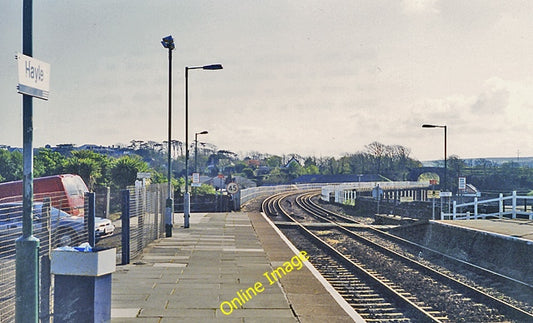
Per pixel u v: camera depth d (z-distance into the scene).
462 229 19.78
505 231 18.12
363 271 14.46
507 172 78.12
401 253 19.88
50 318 7.79
